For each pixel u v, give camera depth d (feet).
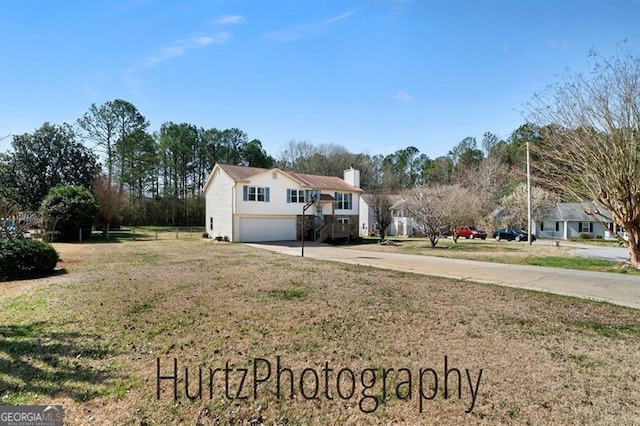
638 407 9.37
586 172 39.29
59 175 95.76
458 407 9.39
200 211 141.90
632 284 28.45
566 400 9.74
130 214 125.39
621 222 37.78
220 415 9.00
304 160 166.09
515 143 123.85
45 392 10.05
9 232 40.55
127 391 10.20
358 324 16.85
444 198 77.00
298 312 18.92
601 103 37.11
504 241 92.63
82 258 43.70
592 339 15.07
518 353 13.34
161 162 136.46
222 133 157.28
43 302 20.74
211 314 18.44
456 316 18.43
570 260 44.60
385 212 89.04
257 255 49.42
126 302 20.84
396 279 30.07
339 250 60.54
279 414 9.10
